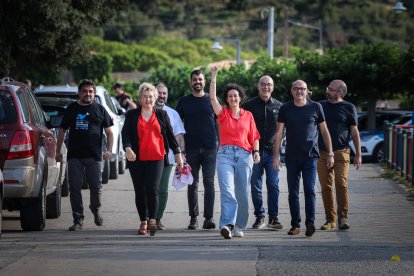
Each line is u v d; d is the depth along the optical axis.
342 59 61.31
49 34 40.59
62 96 33.62
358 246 19.38
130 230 22.53
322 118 21.56
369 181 36.97
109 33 162.25
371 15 178.62
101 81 90.06
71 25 42.59
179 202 29.17
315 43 171.00
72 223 24.14
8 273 16.20
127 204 28.56
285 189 33.91
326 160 22.56
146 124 21.16
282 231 22.33
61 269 16.61
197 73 23.05
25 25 39.88
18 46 40.69
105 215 25.72
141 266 16.92
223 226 20.55
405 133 37.19
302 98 21.36
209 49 152.50
